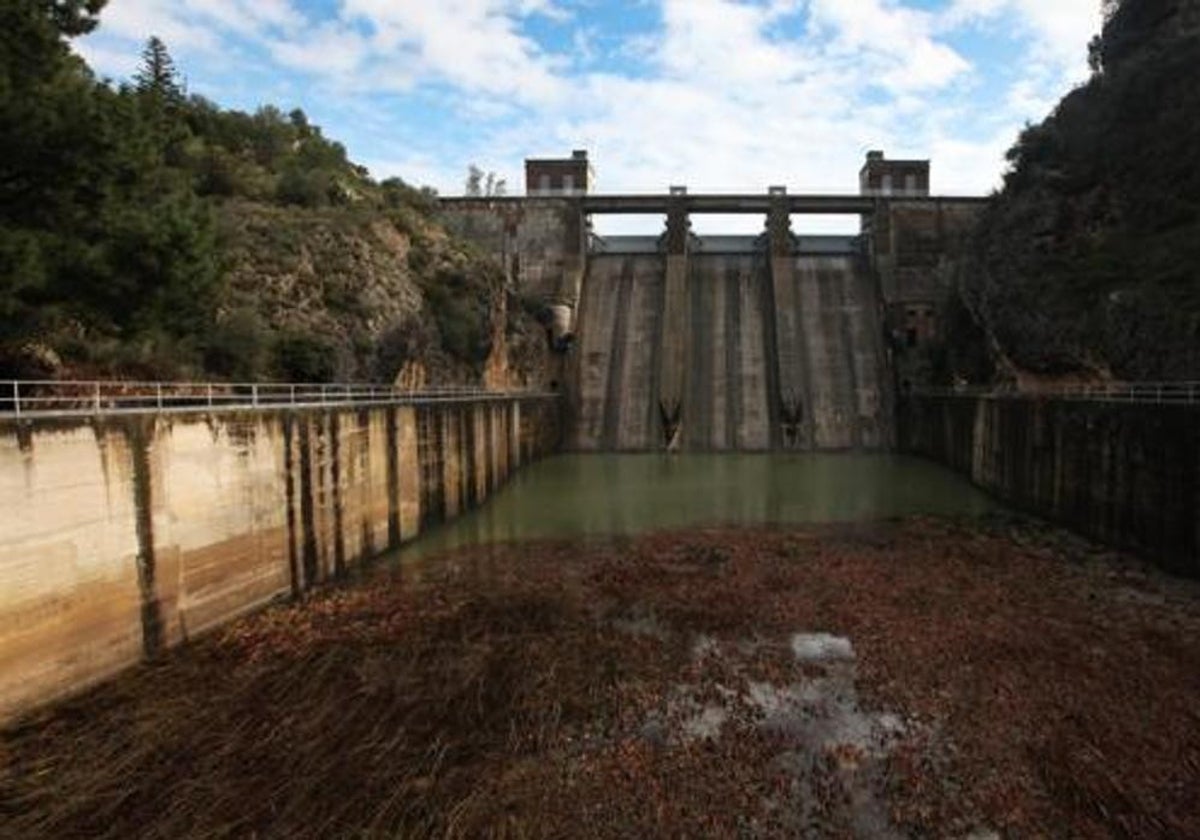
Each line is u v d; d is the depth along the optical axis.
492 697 22.72
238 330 42.03
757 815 16.94
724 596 32.22
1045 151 71.62
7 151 23.77
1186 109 57.69
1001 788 17.81
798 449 79.62
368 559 39.38
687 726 21.02
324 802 17.20
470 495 53.34
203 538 28.31
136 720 21.16
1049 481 46.31
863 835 16.23
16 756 19.22
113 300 26.88
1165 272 49.28
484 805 17.14
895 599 31.36
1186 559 32.78
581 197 94.69
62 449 22.59
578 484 61.72
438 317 64.69
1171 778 18.09
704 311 91.12
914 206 91.81
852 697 22.67
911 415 78.19
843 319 89.31
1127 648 25.70
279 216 59.09
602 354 88.75
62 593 22.59
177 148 61.22
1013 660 24.91
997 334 65.94
